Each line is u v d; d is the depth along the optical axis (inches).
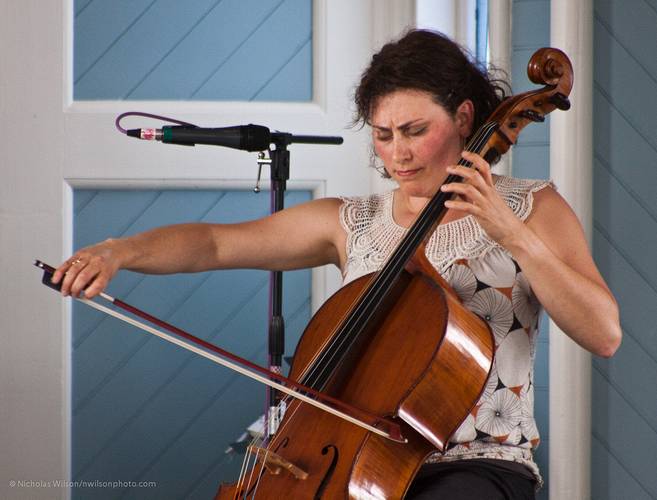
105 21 432.5
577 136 396.8
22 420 429.7
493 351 266.2
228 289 440.1
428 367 254.5
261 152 350.0
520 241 255.4
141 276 435.8
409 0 434.0
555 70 287.9
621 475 404.8
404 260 272.4
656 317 402.0
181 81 435.5
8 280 428.8
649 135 400.5
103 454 437.7
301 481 251.6
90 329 434.9
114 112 430.3
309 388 260.7
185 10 434.6
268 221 323.9
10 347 428.8
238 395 441.4
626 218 402.6
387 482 251.1
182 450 440.1
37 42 426.9
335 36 437.4
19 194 428.5
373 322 275.7
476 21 442.0
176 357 438.6
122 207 435.8
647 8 398.9
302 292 443.5
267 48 438.0
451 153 287.0
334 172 440.5
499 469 273.3
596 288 264.8
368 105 297.3
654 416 402.9
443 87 279.3
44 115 428.1
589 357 398.3
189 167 433.4
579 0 394.6
